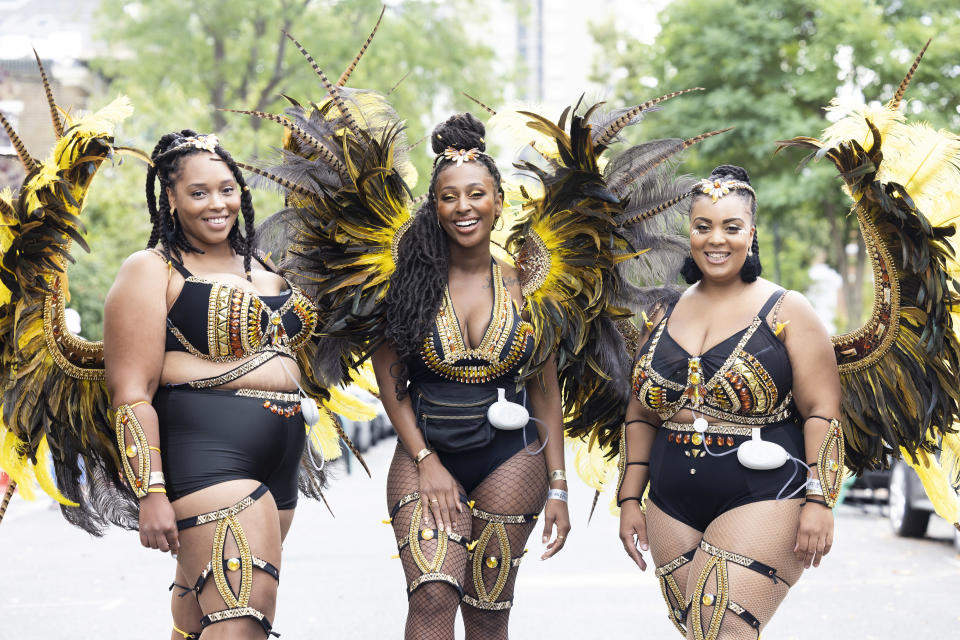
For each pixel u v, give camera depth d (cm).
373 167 445
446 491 428
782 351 408
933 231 417
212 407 400
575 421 491
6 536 1165
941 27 2334
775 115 2389
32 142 2694
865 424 448
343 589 815
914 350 439
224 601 386
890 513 1127
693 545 416
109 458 451
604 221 447
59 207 404
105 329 400
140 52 3531
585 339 450
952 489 463
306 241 449
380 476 1761
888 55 2297
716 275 414
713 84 2527
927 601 775
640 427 440
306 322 429
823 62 2373
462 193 424
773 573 400
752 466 401
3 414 433
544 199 453
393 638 659
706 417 414
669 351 420
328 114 460
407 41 3378
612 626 694
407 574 423
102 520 456
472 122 436
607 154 458
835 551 1009
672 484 418
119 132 2283
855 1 2341
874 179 417
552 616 725
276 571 395
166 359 404
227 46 3519
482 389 438
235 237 424
